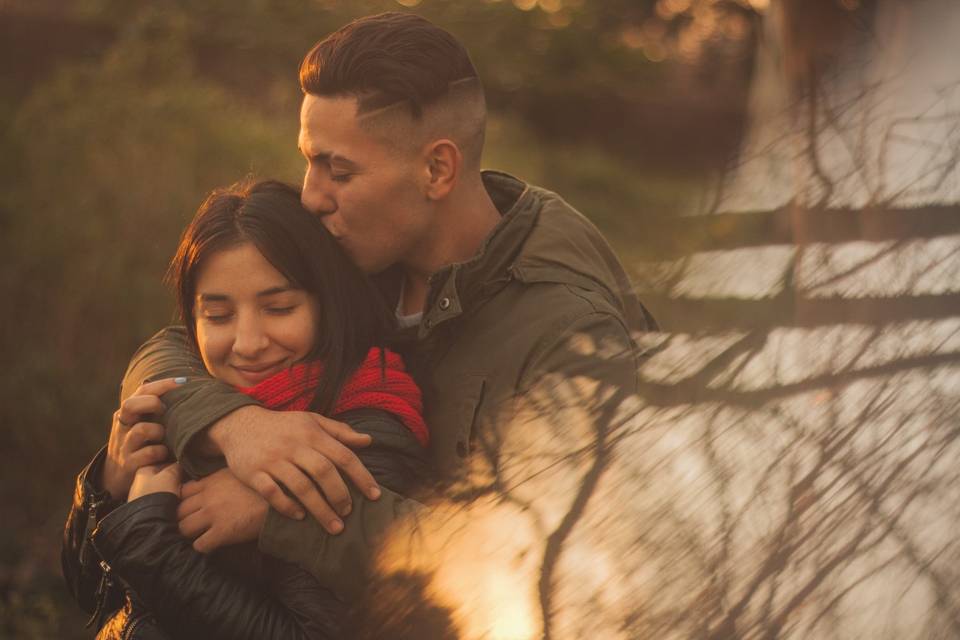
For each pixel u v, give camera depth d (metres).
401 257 1.85
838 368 0.69
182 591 1.48
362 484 1.47
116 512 1.53
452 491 1.02
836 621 0.63
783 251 0.77
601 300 1.67
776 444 0.69
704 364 0.76
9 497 4.32
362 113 1.70
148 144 5.00
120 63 5.64
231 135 5.25
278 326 1.66
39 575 3.94
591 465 0.80
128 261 4.69
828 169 0.76
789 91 0.94
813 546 0.65
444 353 1.74
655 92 10.45
